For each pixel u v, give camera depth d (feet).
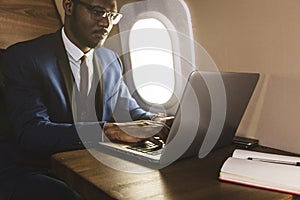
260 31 3.01
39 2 4.90
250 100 3.20
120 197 1.85
